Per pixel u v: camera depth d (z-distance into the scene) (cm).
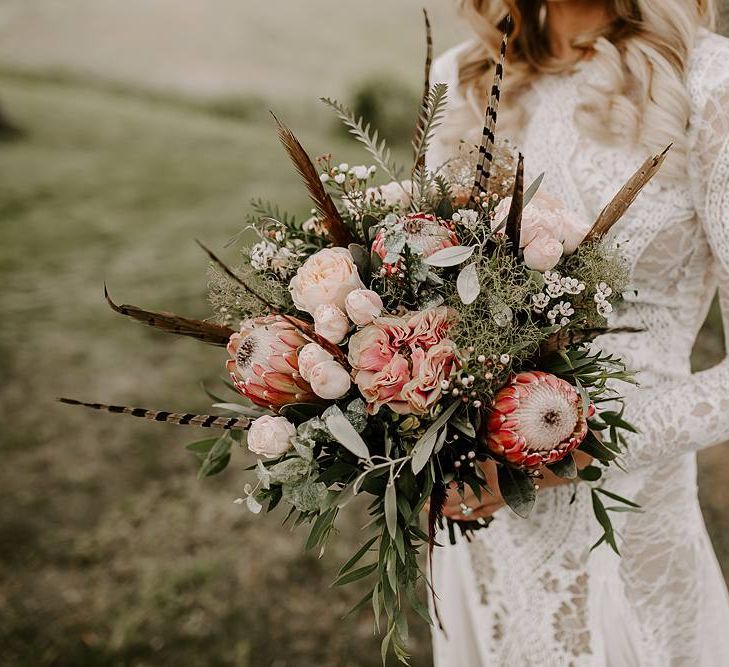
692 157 125
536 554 142
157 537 327
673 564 139
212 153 934
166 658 271
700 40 129
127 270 604
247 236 352
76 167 866
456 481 106
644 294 133
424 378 95
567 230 107
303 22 1495
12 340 495
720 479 331
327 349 102
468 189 115
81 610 292
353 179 115
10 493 357
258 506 98
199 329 112
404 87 1045
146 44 1372
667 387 127
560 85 143
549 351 102
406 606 280
